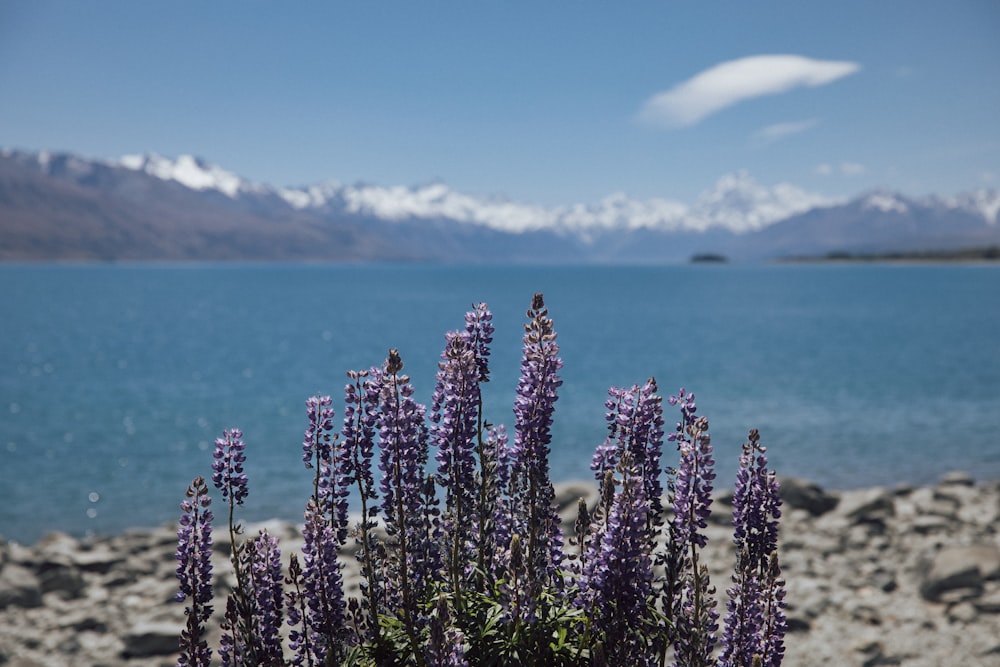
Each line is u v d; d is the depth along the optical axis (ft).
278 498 76.64
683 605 15.26
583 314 465.06
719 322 392.06
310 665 15.07
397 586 15.55
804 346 262.06
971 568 44.29
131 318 457.27
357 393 15.40
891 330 330.54
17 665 37.65
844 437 107.45
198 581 14.89
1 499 82.53
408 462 15.48
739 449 98.94
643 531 14.16
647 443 15.89
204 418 134.51
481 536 16.28
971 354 230.07
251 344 295.07
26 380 192.03
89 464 99.71
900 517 63.21
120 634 41.88
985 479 84.94
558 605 15.14
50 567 52.03
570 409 131.23
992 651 36.81
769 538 15.84
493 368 207.62
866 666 36.24
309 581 15.19
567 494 59.88
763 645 15.37
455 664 12.94
